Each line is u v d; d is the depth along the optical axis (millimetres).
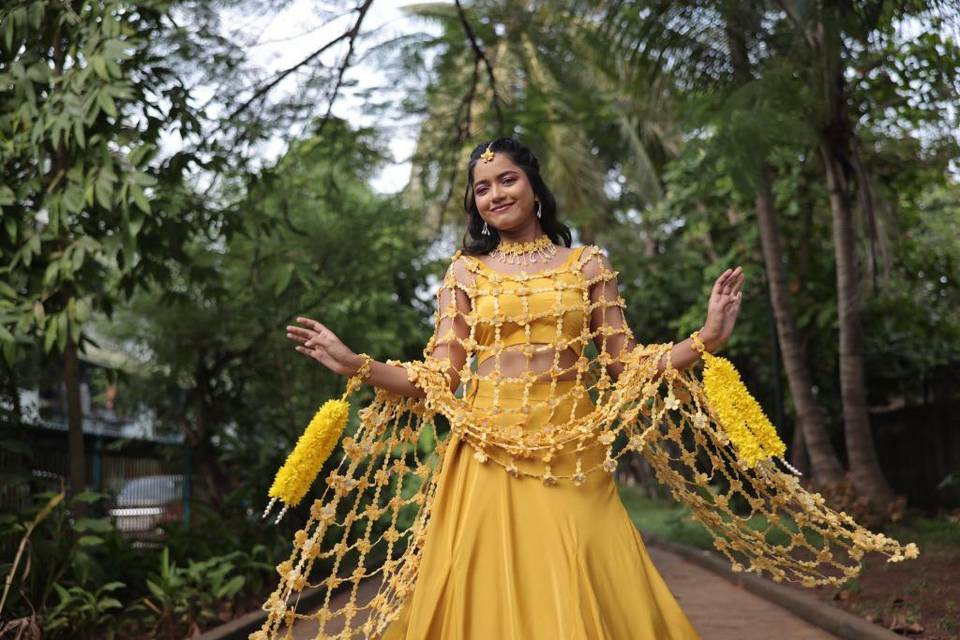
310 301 11234
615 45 10359
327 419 3359
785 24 9836
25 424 7305
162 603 6500
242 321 11133
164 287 7598
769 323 14484
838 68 9875
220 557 7746
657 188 16922
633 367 3393
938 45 9789
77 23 6383
